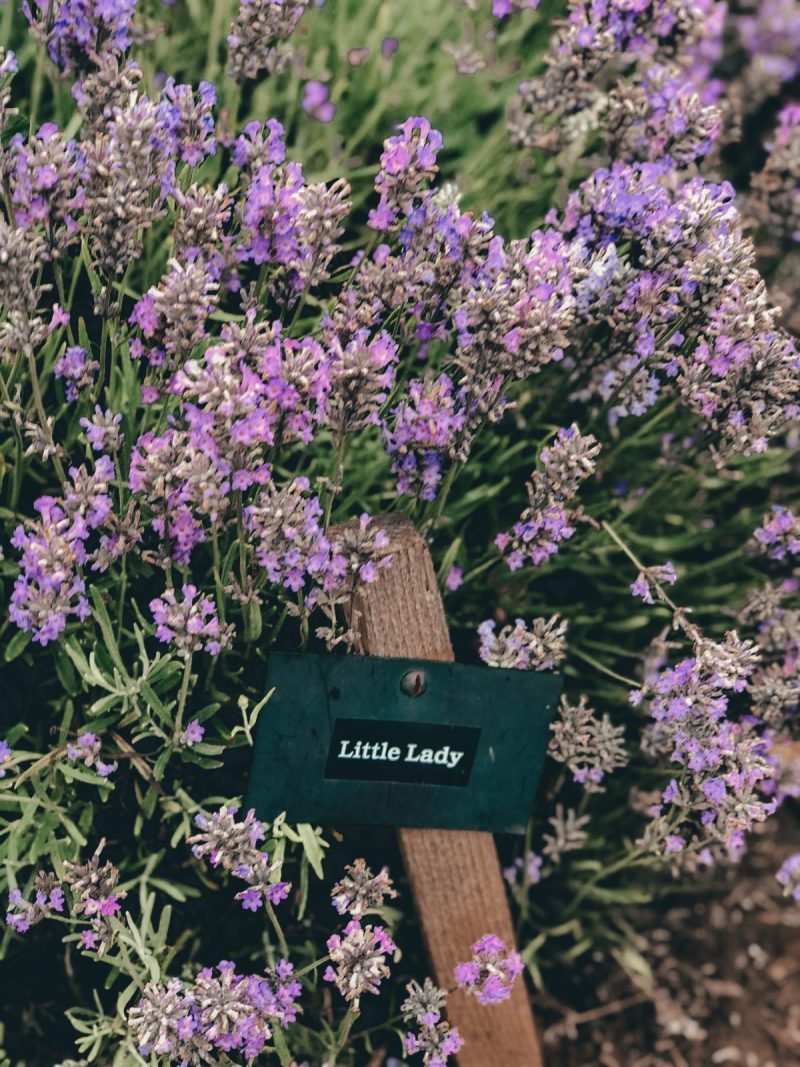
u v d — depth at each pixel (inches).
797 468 21.0
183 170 14.8
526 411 18.9
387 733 14.9
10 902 14.3
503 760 15.5
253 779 14.6
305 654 14.2
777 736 17.8
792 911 22.3
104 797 14.7
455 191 15.4
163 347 15.0
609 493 19.2
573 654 19.3
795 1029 20.8
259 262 14.0
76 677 16.1
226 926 17.1
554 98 17.3
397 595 14.6
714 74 24.3
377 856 18.0
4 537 16.4
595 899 20.1
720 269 14.2
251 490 14.8
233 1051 16.2
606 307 15.4
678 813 16.5
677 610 14.9
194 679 15.0
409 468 14.9
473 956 16.4
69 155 13.0
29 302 13.0
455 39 23.3
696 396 14.9
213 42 19.3
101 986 16.9
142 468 13.9
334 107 20.8
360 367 12.9
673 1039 20.4
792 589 18.9
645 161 17.1
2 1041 16.6
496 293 13.5
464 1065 16.8
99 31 13.9
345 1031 14.9
